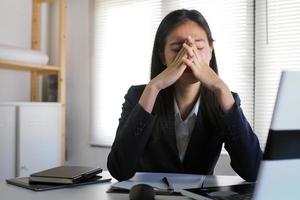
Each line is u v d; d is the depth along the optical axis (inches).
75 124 120.4
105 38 116.5
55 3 119.5
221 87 39.2
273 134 16.4
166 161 45.6
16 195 32.2
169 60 42.8
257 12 93.2
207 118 44.4
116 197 31.4
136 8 111.4
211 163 46.0
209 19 98.7
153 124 40.1
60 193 33.1
